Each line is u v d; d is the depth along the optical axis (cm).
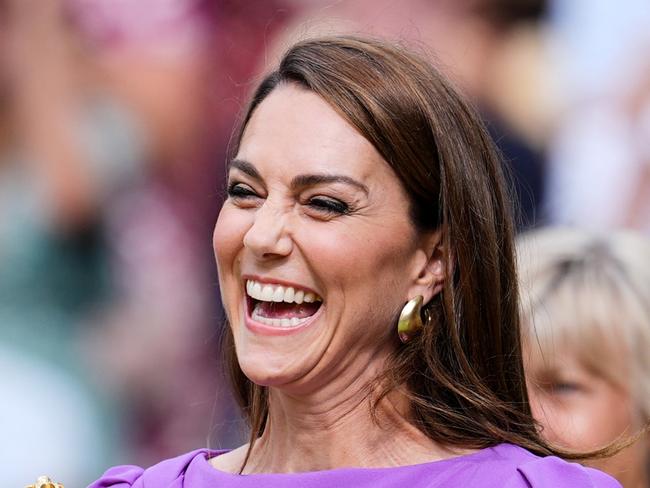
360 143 977
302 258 970
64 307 2228
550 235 1447
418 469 990
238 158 1000
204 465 1060
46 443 2120
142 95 2302
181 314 2261
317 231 966
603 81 2364
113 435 2183
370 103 980
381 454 1014
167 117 2300
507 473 990
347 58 1002
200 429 2209
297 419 1021
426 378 1031
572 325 1362
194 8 2303
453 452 1022
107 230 2280
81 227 2267
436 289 1024
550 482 975
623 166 2333
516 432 1048
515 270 1069
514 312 1062
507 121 2297
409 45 1103
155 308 2259
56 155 2277
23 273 2219
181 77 2306
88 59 2306
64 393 2172
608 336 1354
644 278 1382
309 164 967
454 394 1039
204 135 2292
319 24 1263
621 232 1452
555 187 2311
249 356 991
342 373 1003
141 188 2303
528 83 2322
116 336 2239
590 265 1395
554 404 1355
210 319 2258
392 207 987
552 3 2378
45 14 2292
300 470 1024
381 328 1000
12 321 2189
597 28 2380
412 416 1032
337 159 969
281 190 974
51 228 2255
